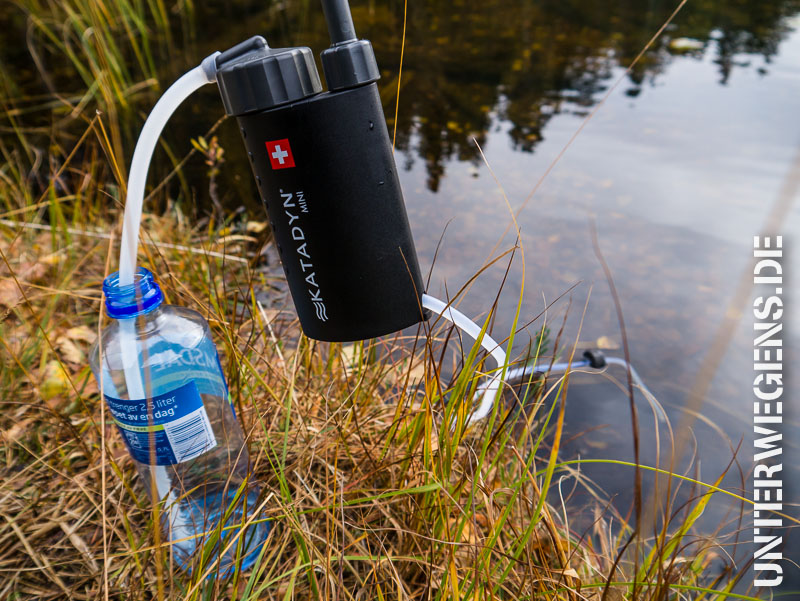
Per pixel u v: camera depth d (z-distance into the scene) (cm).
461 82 142
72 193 108
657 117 120
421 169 108
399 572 46
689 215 92
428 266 85
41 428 57
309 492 47
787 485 59
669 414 66
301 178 35
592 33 168
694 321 76
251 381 60
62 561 47
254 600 40
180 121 137
